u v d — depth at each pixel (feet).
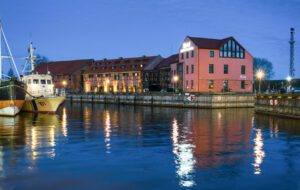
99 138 78.02
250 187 41.27
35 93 158.92
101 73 352.69
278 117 138.51
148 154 59.31
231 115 153.17
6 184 42.27
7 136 79.92
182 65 247.29
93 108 221.05
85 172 47.57
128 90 329.52
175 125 108.88
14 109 131.95
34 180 43.83
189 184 42.29
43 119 126.72
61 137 79.15
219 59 232.53
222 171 47.93
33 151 61.52
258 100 164.25
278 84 273.54
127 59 346.33
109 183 42.80
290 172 47.52
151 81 304.71
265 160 54.75
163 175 46.01
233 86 237.25
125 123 115.24
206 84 228.84
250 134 85.81
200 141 73.97
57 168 49.55
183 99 218.18
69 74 384.06
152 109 205.77
